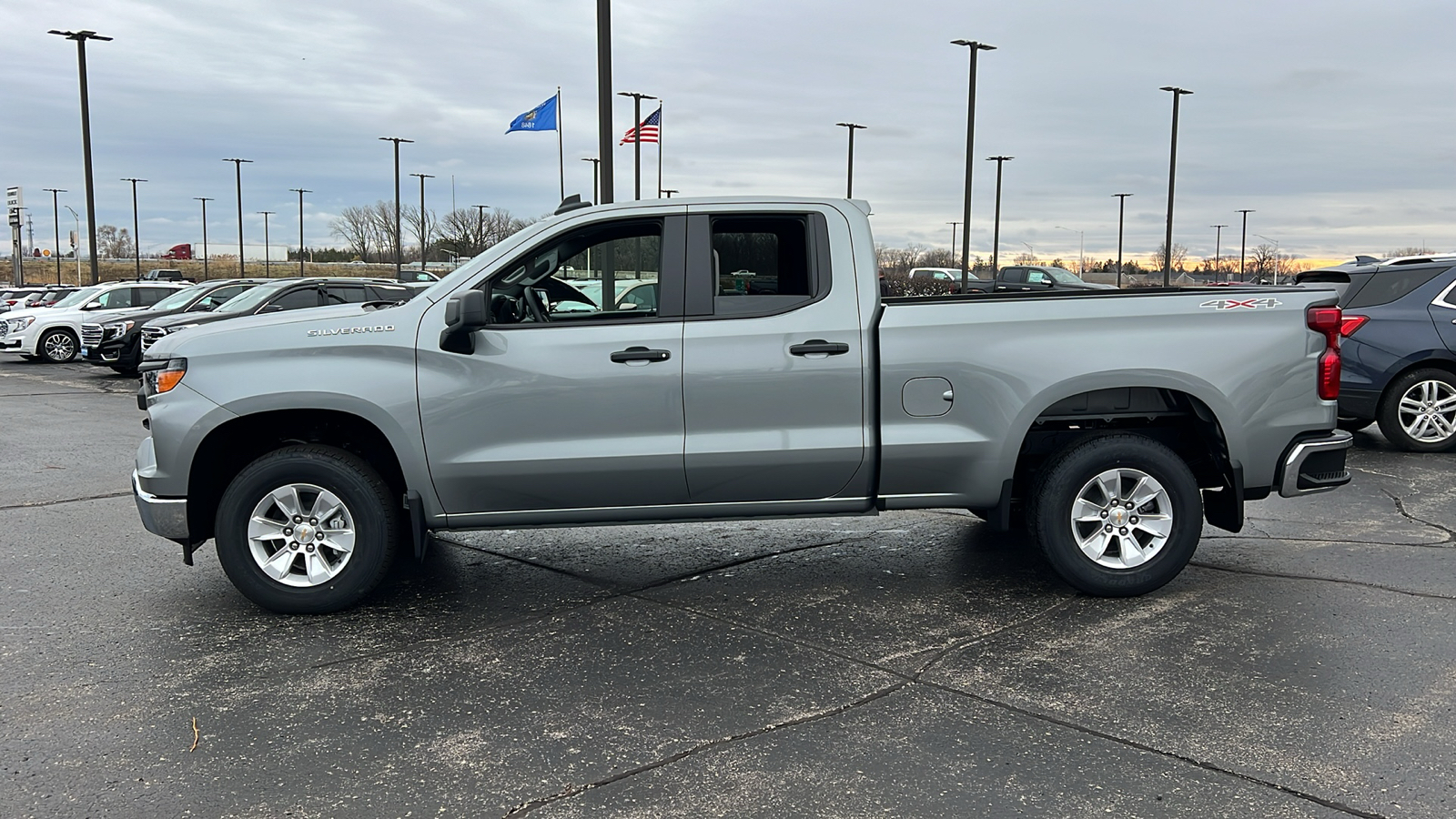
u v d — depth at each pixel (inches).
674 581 221.1
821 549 248.5
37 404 551.8
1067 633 184.5
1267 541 248.1
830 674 165.9
